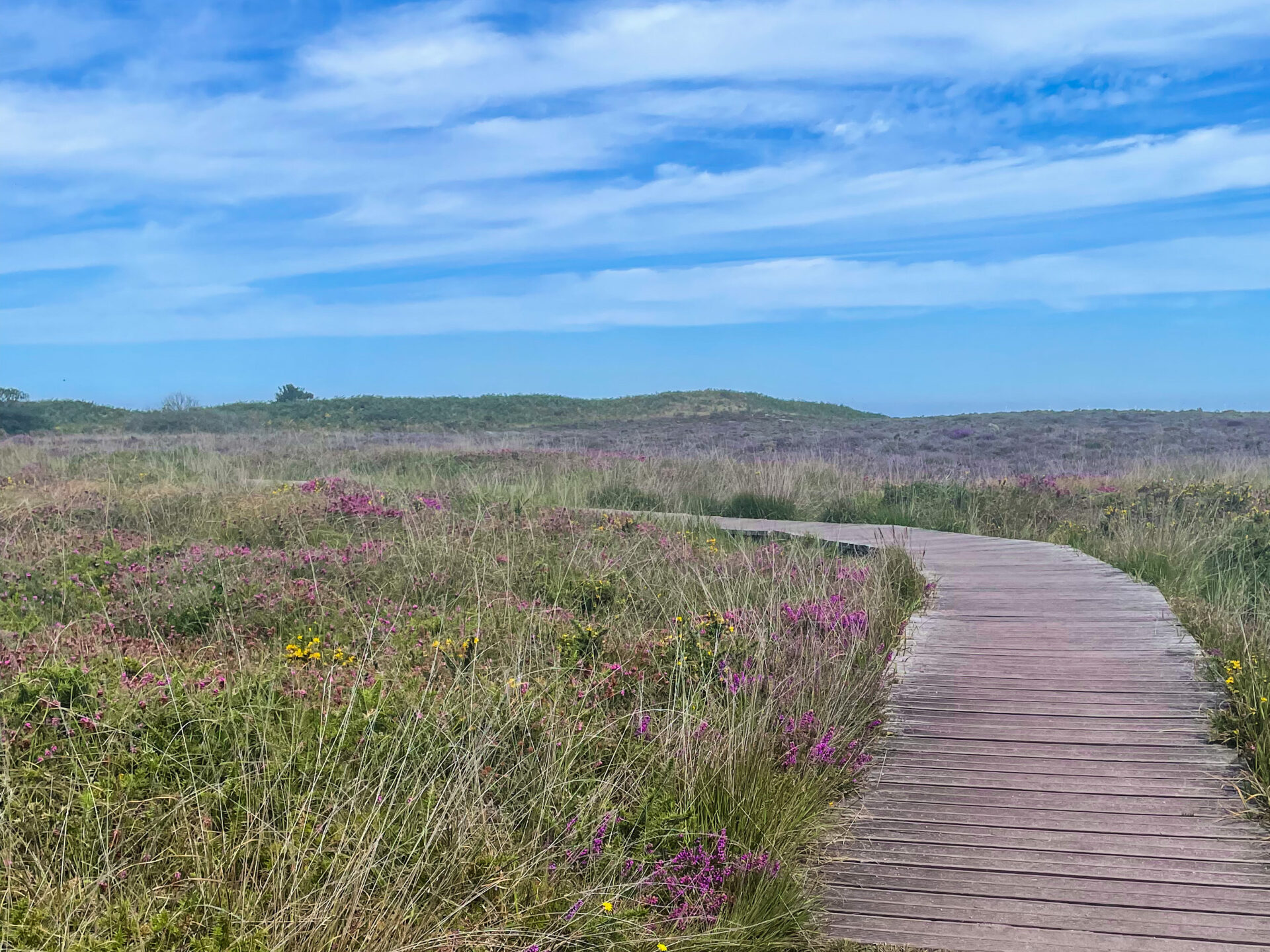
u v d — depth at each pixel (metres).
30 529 10.54
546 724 4.71
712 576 8.91
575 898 3.49
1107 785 4.81
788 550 10.74
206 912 3.14
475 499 14.11
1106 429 38.25
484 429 46.09
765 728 4.87
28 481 15.97
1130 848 4.19
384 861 3.45
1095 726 5.56
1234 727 5.29
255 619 7.08
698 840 3.93
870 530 14.35
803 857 4.16
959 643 7.45
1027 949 3.50
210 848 3.50
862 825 4.48
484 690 4.94
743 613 7.21
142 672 5.18
